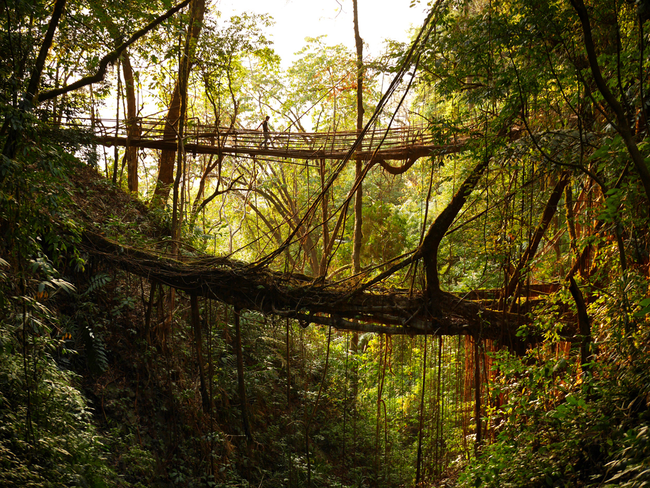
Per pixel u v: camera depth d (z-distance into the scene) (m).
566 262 8.96
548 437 5.95
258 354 12.92
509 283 8.41
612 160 5.06
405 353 13.72
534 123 7.36
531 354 6.68
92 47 8.58
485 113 6.65
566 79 6.11
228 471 9.55
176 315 11.36
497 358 6.91
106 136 12.37
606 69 5.61
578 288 6.60
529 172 7.80
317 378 14.55
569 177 7.14
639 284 5.27
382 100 7.15
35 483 4.91
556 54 6.43
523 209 7.75
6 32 5.68
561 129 6.40
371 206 22.88
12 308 6.01
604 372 5.69
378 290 8.62
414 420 13.62
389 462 12.66
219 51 11.52
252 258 17.50
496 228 8.35
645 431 4.01
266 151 13.13
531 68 5.89
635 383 5.17
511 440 6.30
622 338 5.46
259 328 13.56
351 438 12.99
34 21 6.49
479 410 8.26
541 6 5.40
